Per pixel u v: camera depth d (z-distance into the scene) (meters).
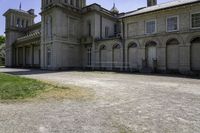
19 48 46.69
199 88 9.98
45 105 6.39
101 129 4.29
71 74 19.98
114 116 5.21
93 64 31.89
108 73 21.83
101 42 30.86
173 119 4.95
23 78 13.87
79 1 35.19
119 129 4.29
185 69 21.48
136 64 26.25
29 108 6.03
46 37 32.94
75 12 33.75
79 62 34.44
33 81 11.84
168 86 10.68
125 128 4.35
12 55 46.69
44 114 5.40
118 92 8.68
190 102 6.77
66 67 32.19
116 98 7.42
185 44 21.64
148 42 25.14
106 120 4.89
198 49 21.03
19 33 47.97
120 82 12.52
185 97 7.62
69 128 4.36
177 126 4.46
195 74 19.91
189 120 4.87
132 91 8.97
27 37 40.97
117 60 28.80
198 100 7.09
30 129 4.29
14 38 47.09
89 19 33.72
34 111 5.70
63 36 31.89
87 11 33.69
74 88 9.66
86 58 33.97
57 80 13.50
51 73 21.56
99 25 33.53
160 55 23.70
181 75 19.12
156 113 5.47
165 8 22.91
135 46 26.64
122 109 5.89
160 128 4.34
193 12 21.22
